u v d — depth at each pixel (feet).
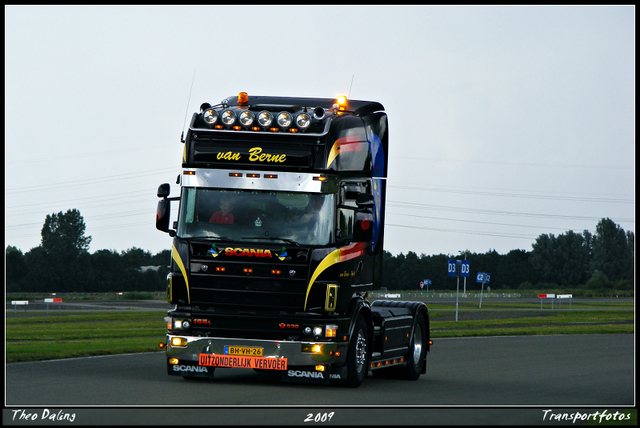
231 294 76.23
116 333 168.96
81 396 67.46
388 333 87.92
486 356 126.82
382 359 86.89
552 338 175.11
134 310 321.11
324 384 82.64
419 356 96.58
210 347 76.43
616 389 82.74
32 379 80.12
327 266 75.51
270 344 75.61
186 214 77.82
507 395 75.92
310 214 76.48
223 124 78.89
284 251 75.56
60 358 105.09
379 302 96.94
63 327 191.93
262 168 77.46
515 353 132.98
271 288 75.77
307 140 77.66
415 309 95.91
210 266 76.43
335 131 79.30
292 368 75.56
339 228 77.77
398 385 85.40
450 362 116.26
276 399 68.03
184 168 78.59
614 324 242.78
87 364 97.86
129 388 73.41
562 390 81.30
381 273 90.63
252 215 76.95
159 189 79.77
